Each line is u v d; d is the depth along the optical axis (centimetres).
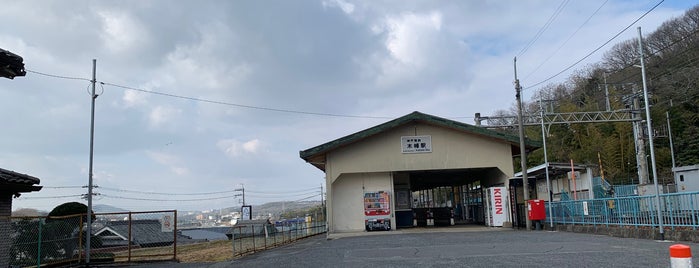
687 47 4738
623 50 5597
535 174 2770
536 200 2109
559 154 5534
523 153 2241
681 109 5012
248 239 3167
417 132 2359
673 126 5000
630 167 4978
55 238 1467
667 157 4919
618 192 3272
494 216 2325
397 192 2544
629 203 1573
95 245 1719
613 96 5081
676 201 1371
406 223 2517
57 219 1492
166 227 1658
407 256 1195
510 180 2298
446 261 1061
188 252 2214
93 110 1569
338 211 2342
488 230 2144
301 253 1465
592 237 1579
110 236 3369
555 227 2078
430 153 2345
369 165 2327
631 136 5041
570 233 1817
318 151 2267
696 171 2936
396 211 2527
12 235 1277
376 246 1505
